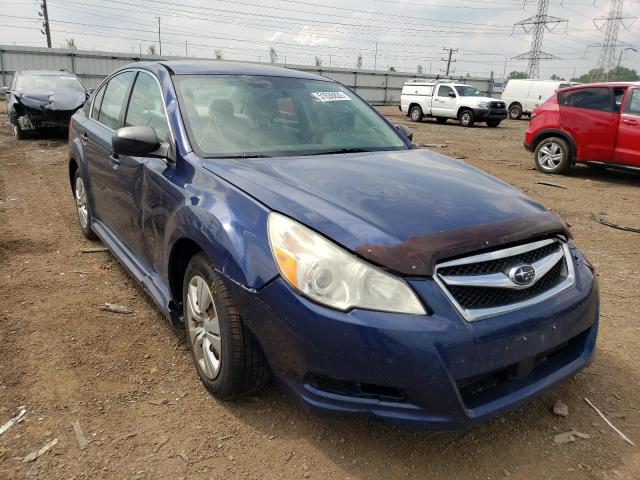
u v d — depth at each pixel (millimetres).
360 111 3934
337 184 2598
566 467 2332
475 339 2039
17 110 12070
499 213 2416
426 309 2016
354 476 2240
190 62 3811
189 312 2803
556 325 2285
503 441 2482
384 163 3080
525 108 28594
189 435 2447
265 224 2299
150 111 3510
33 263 4500
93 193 4512
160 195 3027
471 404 2125
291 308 2107
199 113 3205
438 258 2070
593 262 5098
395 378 1997
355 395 2113
